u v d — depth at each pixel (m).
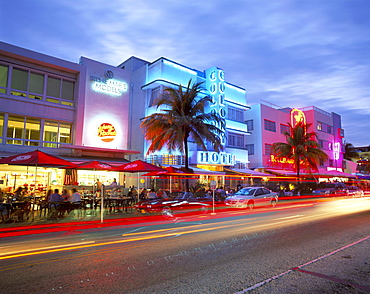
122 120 22.98
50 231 9.80
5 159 12.29
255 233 9.28
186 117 20.36
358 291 4.45
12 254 6.62
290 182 35.56
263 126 36.88
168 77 26.88
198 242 7.93
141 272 5.33
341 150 51.94
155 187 24.47
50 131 19.62
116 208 17.34
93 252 6.81
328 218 12.98
